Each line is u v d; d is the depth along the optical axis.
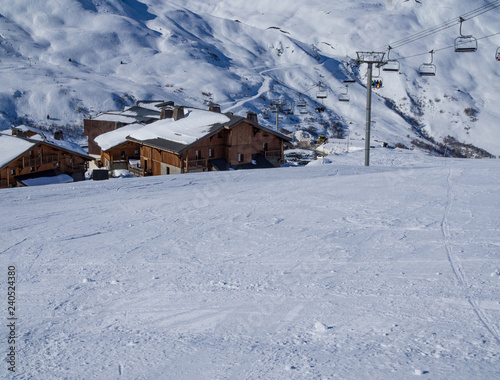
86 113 125.69
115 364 5.31
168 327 6.43
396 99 195.00
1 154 40.09
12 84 131.62
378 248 10.02
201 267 9.23
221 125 43.53
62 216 14.26
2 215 14.38
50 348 5.83
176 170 42.88
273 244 10.76
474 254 9.14
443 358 4.89
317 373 4.73
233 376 4.84
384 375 4.57
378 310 6.58
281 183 20.56
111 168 54.97
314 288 7.75
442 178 20.73
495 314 6.18
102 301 7.54
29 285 8.38
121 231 12.40
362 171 25.98
